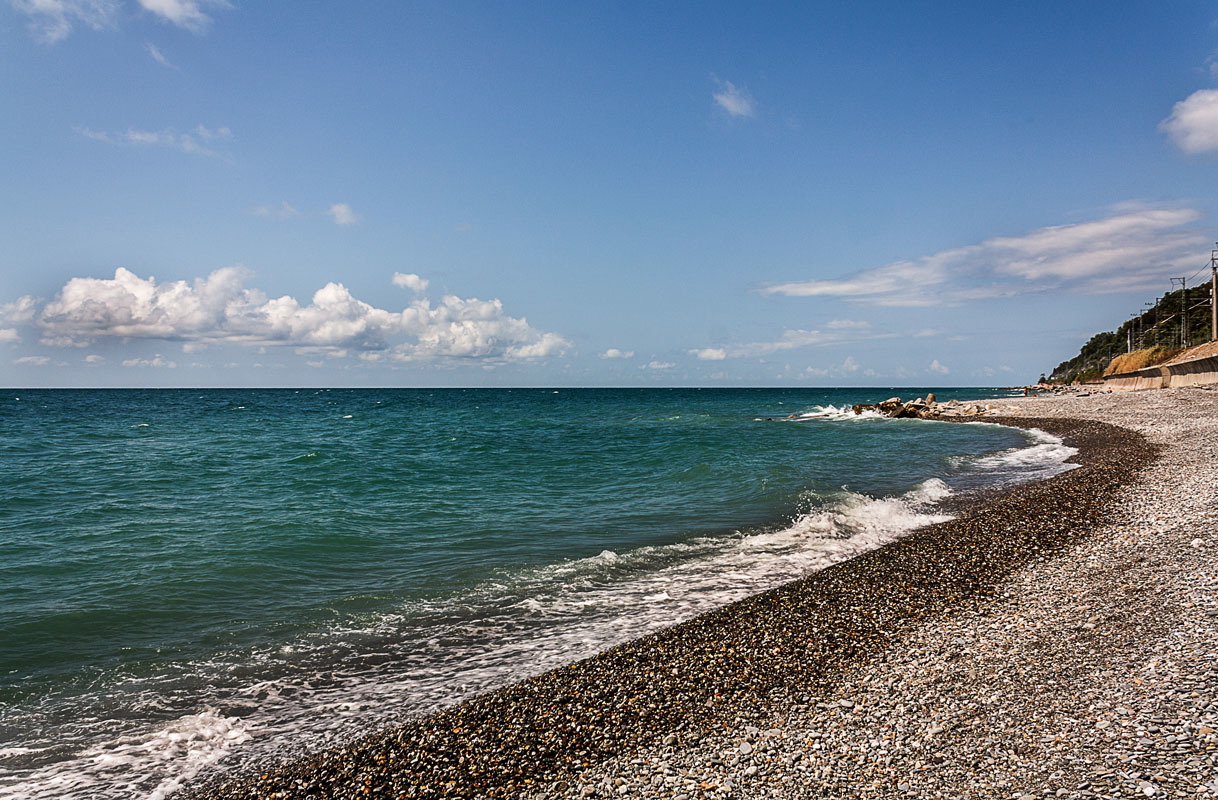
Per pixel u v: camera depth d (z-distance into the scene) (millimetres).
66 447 36656
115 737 7273
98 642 9750
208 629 10297
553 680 8266
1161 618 8586
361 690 8336
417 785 6219
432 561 14016
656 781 6020
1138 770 5414
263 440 41688
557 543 15477
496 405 114750
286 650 9547
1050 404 63781
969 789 5496
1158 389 67938
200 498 21188
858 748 6305
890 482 23719
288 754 6879
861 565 12688
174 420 63781
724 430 52219
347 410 90312
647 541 15555
